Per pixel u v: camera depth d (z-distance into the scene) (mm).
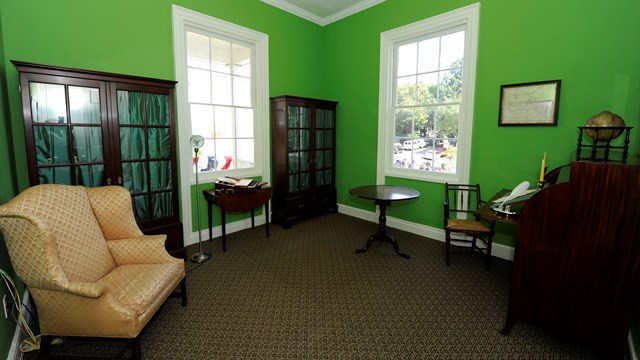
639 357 1549
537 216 1707
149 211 2701
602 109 2414
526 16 2723
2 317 1569
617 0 2283
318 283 2521
